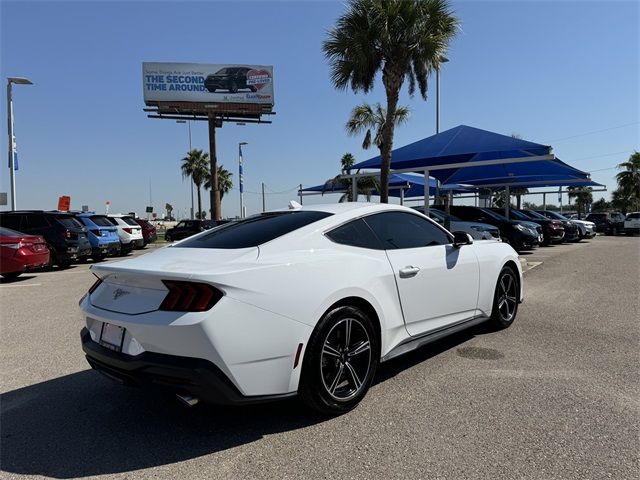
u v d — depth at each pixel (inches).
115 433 131.0
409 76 533.6
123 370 123.5
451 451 115.4
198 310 113.2
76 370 185.3
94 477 108.9
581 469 106.3
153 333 115.4
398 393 152.3
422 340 169.5
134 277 124.3
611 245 828.0
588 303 291.4
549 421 130.0
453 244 191.0
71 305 323.3
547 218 832.3
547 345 201.8
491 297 211.8
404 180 815.1
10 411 147.2
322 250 143.2
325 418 136.4
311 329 129.2
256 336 119.0
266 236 144.7
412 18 483.2
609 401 142.6
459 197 1129.4
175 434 129.6
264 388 121.3
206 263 127.0
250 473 108.7
